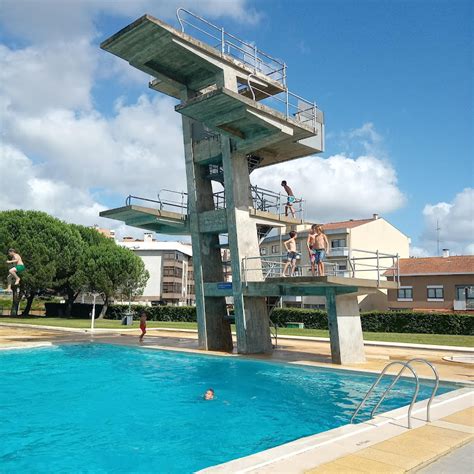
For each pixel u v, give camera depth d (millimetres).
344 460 5918
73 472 7289
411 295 51188
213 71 19219
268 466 5703
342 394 12492
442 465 5852
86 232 61125
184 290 97500
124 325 39188
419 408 8930
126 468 7449
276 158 22250
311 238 16719
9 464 7645
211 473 5488
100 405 11664
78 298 76812
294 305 56969
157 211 20688
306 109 20094
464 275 48094
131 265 53156
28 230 48594
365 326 36750
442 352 20078
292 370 16125
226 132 17812
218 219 20391
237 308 19500
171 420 10242
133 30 15953
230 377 15141
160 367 17250
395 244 58719
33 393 13039
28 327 34531
